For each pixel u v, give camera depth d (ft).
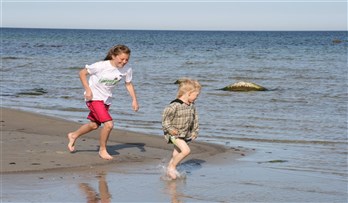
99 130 40.86
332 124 47.96
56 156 30.30
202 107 58.80
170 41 368.27
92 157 30.40
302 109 57.93
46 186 23.71
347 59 156.04
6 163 28.07
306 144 38.32
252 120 49.96
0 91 73.41
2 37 409.69
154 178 25.99
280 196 23.16
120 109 56.75
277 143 38.63
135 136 39.04
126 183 24.79
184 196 22.80
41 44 273.95
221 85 85.97
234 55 179.93
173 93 72.49
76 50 212.64
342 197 23.15
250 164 30.37
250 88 76.64
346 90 77.41
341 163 31.27
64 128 42.11
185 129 26.81
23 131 40.22
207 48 244.22
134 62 140.15
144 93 71.97
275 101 64.90
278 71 113.70
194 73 107.86
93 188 23.66
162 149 34.14
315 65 131.23
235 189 24.21
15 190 22.88
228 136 41.45
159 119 50.19
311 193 23.76
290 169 29.22
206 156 32.50
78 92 73.36
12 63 129.90
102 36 507.71
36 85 81.87
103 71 29.43
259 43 323.57
